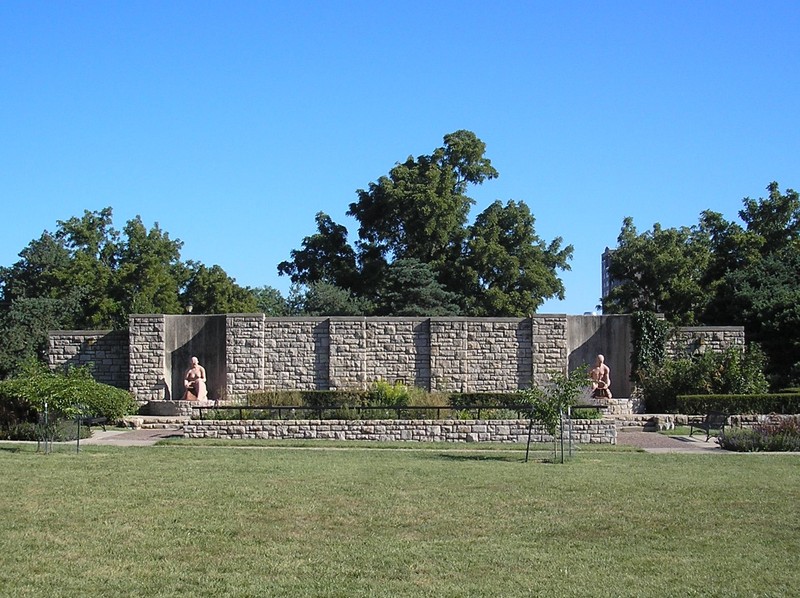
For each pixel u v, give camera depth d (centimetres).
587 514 1552
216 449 2519
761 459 2356
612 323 4088
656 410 3822
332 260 6825
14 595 1073
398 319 4022
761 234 6225
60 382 2455
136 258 6353
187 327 4025
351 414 2983
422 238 6462
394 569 1202
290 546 1316
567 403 2308
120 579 1145
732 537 1396
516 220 6525
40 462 2141
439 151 6725
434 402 3369
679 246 6231
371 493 1725
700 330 4062
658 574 1195
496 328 4034
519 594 1100
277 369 3994
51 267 6144
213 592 1096
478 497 1692
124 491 1723
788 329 4509
